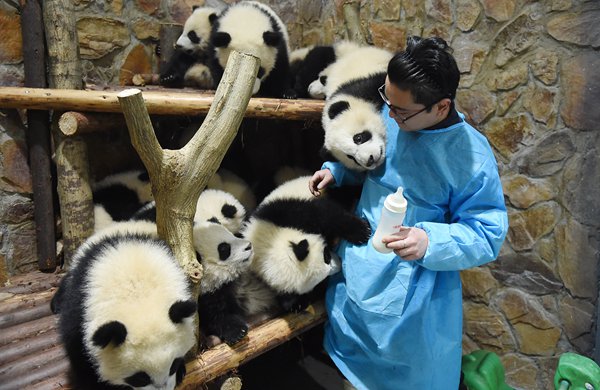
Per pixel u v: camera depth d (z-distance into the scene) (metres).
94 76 3.60
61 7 2.71
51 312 2.56
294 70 3.84
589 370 2.31
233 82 1.84
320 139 3.75
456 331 2.23
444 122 1.93
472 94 3.10
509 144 3.00
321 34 4.11
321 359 3.43
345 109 2.51
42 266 3.05
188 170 1.83
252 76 1.86
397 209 1.71
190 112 2.73
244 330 2.21
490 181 1.95
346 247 2.33
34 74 2.82
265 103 2.86
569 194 2.80
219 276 2.21
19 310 2.56
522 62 2.87
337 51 3.53
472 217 1.98
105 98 2.63
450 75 1.71
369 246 2.19
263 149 3.82
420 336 2.12
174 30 3.78
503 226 1.96
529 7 2.79
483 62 3.02
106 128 2.82
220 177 3.48
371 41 3.61
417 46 1.70
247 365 3.33
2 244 3.01
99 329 1.59
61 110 2.72
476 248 1.90
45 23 2.74
